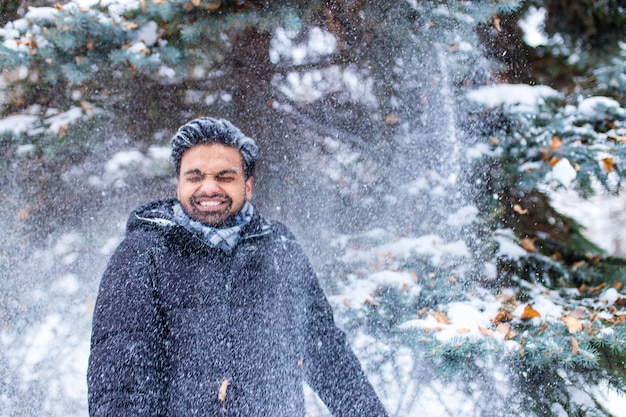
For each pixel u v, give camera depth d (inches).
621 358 86.6
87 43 111.0
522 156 120.3
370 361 101.6
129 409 48.1
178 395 53.1
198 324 54.4
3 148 117.4
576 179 117.2
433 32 123.2
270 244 62.3
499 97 119.4
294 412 59.0
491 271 117.6
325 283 120.5
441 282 108.5
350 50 130.9
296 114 138.8
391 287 108.9
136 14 112.0
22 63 109.3
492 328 90.9
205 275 55.8
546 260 123.3
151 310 53.1
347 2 120.4
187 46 118.0
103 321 51.2
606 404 93.0
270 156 137.1
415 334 90.2
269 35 126.1
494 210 124.1
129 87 122.0
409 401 97.9
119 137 125.3
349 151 138.5
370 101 137.9
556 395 94.7
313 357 64.1
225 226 59.4
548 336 84.2
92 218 127.0
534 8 132.8
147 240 56.2
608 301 105.9
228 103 132.8
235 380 54.7
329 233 131.6
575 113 118.4
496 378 98.0
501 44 131.1
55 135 118.7
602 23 135.1
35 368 117.1
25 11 122.6
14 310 121.6
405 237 126.1
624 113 115.3
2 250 122.1
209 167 58.1
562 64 137.5
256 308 57.5
